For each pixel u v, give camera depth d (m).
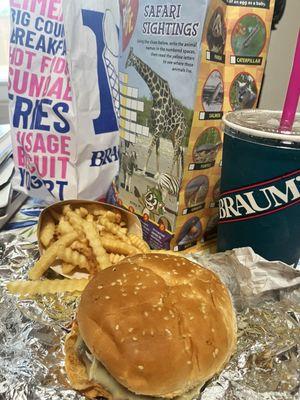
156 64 0.25
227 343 0.20
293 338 0.23
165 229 0.28
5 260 0.28
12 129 0.30
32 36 0.28
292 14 0.42
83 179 0.32
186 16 0.23
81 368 0.20
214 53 0.24
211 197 0.29
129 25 0.27
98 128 0.31
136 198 0.30
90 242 0.27
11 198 0.33
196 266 0.23
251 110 0.27
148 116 0.27
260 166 0.23
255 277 0.24
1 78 0.52
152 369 0.18
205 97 0.25
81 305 0.21
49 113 0.29
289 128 0.23
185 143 0.25
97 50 0.29
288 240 0.25
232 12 0.26
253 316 0.24
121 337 0.19
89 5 0.28
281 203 0.24
